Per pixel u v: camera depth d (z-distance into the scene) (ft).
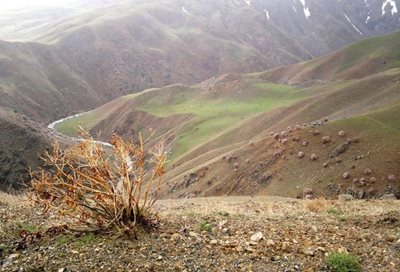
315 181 188.55
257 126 348.59
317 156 204.44
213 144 339.36
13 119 303.89
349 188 172.55
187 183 252.21
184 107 545.44
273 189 201.16
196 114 469.57
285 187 197.26
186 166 292.20
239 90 562.66
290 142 225.35
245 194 213.87
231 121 408.87
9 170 255.50
